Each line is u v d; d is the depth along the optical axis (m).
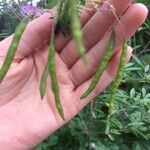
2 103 0.15
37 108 0.15
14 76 0.15
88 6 0.13
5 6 0.25
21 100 0.15
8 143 0.15
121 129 0.22
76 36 0.08
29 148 0.15
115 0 0.12
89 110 0.22
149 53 0.29
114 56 0.14
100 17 0.13
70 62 0.14
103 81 0.14
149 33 0.28
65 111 0.15
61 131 0.22
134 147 0.23
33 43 0.14
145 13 0.12
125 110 0.23
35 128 0.15
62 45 0.14
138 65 0.26
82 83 0.14
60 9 0.12
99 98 0.22
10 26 0.26
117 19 0.12
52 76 0.11
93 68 0.14
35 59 0.15
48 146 0.22
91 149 0.22
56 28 0.13
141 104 0.22
